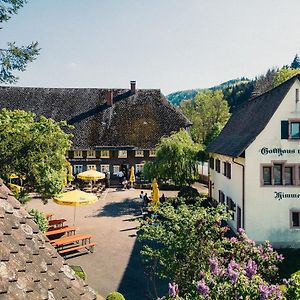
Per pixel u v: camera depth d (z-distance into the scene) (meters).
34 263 3.53
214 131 67.00
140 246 20.48
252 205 20.95
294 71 68.56
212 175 32.06
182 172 33.28
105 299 13.91
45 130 19.20
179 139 34.28
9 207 3.90
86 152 44.91
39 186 18.95
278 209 20.92
